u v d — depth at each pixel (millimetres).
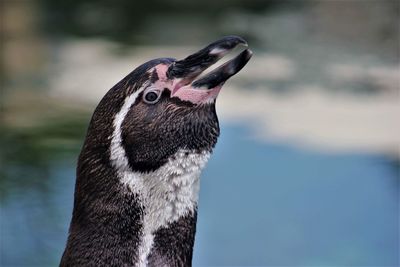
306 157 33281
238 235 27516
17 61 46094
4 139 29938
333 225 27891
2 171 27312
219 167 32812
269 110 38562
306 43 46688
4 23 57719
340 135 35031
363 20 47906
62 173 27734
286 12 52781
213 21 61406
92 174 10414
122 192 10344
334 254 26109
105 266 10242
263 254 26344
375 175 31422
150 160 10461
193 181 10719
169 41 55312
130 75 10711
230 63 10977
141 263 10312
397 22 47375
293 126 36250
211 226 28422
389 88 40844
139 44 54344
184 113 10695
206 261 25953
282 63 45000
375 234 27406
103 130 10406
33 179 26906
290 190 30656
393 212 28875
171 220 10531
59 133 30703
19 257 22719
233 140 35188
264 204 29672
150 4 66500
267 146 34062
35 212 25047
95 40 55469
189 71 10812
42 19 61062
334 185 30812
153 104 10617
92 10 64812
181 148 10625
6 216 24812
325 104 39219
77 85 40875
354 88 41062
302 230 27844
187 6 65062
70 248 10398
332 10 49094
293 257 26141
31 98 36688
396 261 25266
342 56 44906
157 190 10469
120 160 10383
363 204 29328
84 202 10445
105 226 10312
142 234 10383
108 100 10516
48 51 50469
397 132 35312
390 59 44594
